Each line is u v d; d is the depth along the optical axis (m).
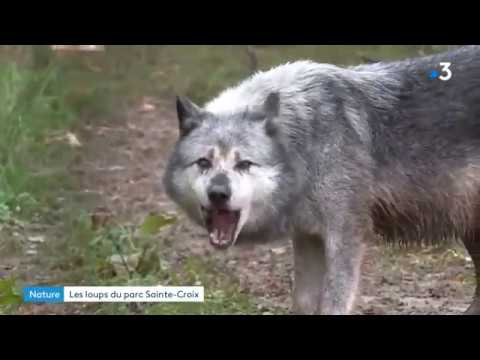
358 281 9.68
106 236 11.34
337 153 9.63
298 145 9.66
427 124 9.92
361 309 10.55
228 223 9.34
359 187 9.67
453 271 12.04
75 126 18.42
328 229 9.66
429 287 11.46
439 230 10.19
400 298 11.02
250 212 9.44
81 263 11.21
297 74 9.95
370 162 9.76
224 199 9.03
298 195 9.58
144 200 14.73
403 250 12.37
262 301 10.71
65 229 12.43
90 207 14.02
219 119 9.49
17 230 12.76
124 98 20.53
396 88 10.06
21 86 17.08
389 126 9.92
